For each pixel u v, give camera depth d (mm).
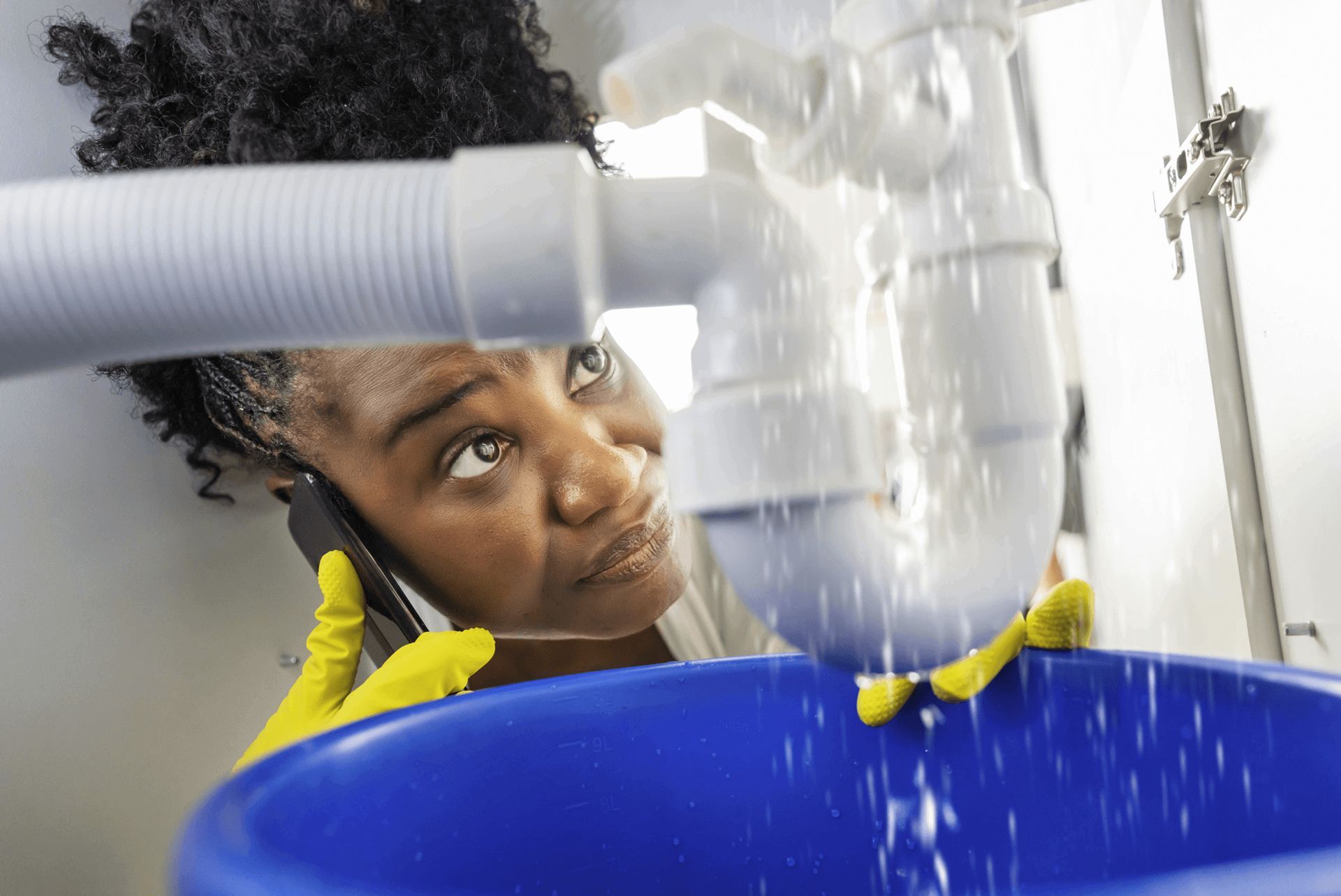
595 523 899
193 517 934
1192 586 787
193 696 893
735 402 286
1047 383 319
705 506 293
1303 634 566
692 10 1148
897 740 424
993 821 407
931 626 316
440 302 271
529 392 862
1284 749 344
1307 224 491
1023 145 1374
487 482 865
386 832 367
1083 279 1105
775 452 286
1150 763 382
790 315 289
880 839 423
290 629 1024
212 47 819
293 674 1019
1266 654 630
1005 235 306
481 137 862
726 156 660
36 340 282
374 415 836
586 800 427
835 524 303
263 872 233
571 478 881
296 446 861
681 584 969
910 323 322
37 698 764
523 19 1087
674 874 429
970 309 312
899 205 322
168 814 849
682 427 297
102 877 783
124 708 828
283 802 324
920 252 312
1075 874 391
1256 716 354
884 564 309
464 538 868
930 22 299
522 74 966
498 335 279
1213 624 736
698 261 287
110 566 844
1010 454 325
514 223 260
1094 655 404
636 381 960
